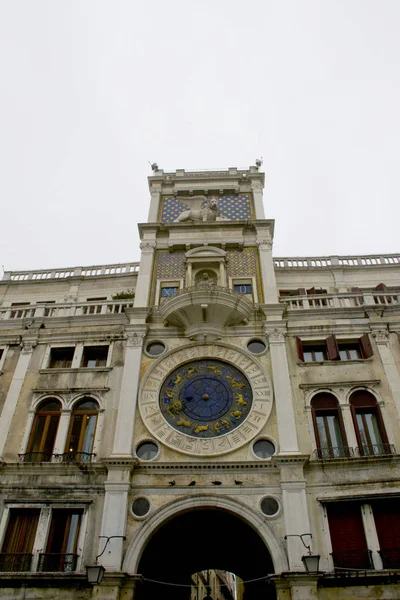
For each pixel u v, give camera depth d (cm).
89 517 1625
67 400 1917
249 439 1752
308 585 1429
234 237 2459
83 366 2058
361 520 1585
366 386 1866
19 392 1953
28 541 1608
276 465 1667
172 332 2078
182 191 2758
